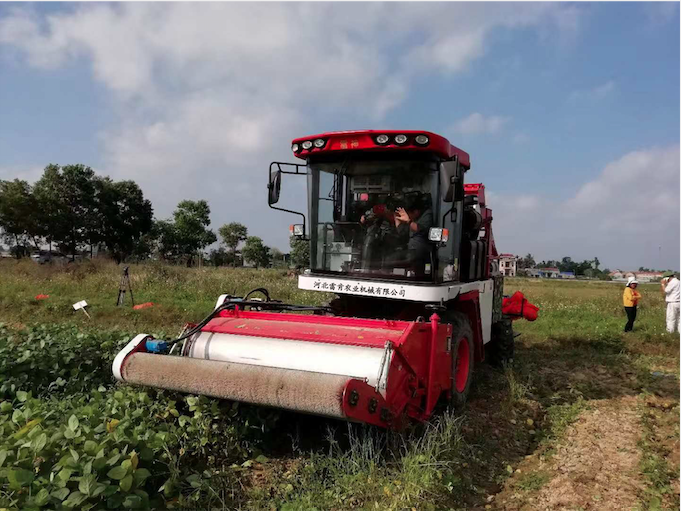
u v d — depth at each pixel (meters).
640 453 4.82
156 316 11.39
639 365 8.66
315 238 5.85
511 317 8.80
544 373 7.91
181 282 17.55
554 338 10.80
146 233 55.19
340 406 3.43
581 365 8.57
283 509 3.43
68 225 46.78
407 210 5.35
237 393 3.80
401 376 4.16
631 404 6.42
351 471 3.85
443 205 5.33
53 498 2.69
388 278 5.47
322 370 4.20
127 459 3.10
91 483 2.75
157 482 3.57
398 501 3.48
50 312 11.62
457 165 4.85
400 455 4.07
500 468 4.53
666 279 11.73
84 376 5.42
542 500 3.95
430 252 5.30
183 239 54.06
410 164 5.26
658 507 3.73
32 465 2.92
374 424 3.80
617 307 16.34
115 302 13.78
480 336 6.66
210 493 3.50
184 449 3.77
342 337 4.38
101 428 3.44
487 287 7.34
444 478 3.86
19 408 4.53
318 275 5.76
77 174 47.94
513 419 5.66
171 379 4.09
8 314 11.35
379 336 4.35
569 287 32.56
